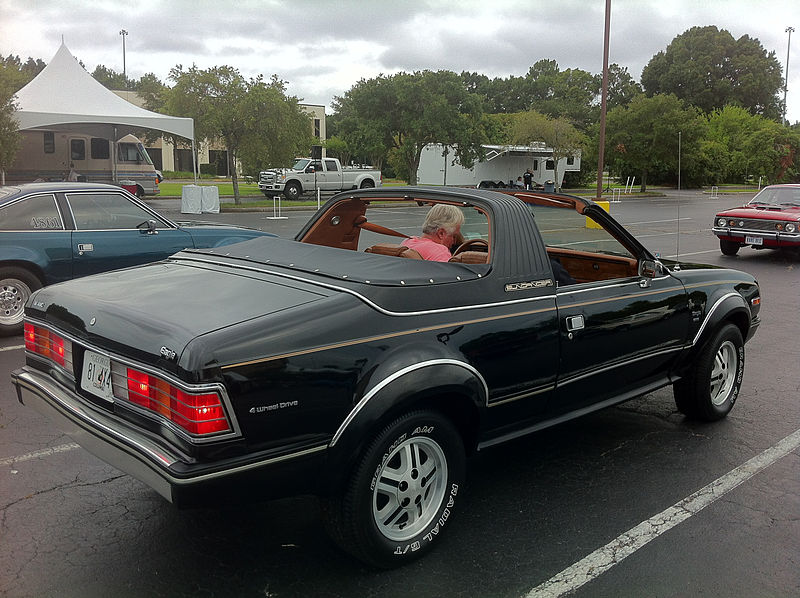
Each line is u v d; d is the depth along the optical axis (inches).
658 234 759.1
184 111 942.4
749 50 3602.4
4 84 725.3
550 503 145.5
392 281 117.7
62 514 137.7
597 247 181.5
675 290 171.2
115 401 109.4
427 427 116.9
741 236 561.9
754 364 257.6
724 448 176.6
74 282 135.7
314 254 139.2
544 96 3506.4
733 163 1988.2
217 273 133.4
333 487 108.2
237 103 942.4
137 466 101.2
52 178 951.0
